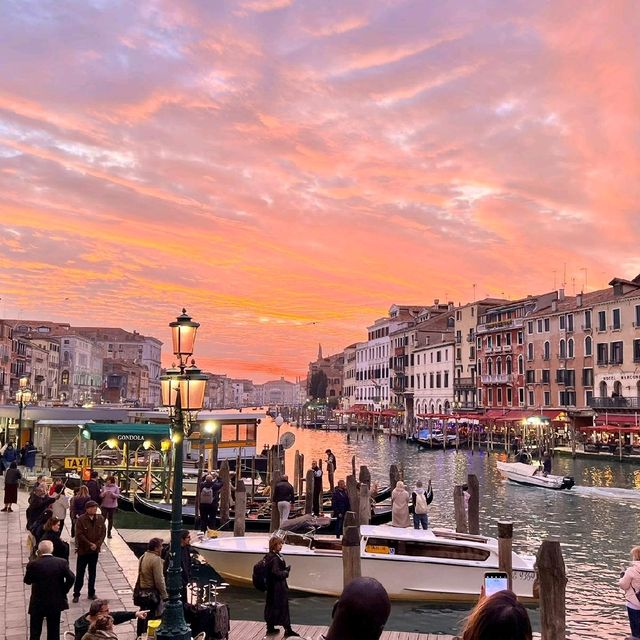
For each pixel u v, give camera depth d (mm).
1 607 10148
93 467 24641
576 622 12609
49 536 9945
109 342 150250
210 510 18000
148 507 19453
